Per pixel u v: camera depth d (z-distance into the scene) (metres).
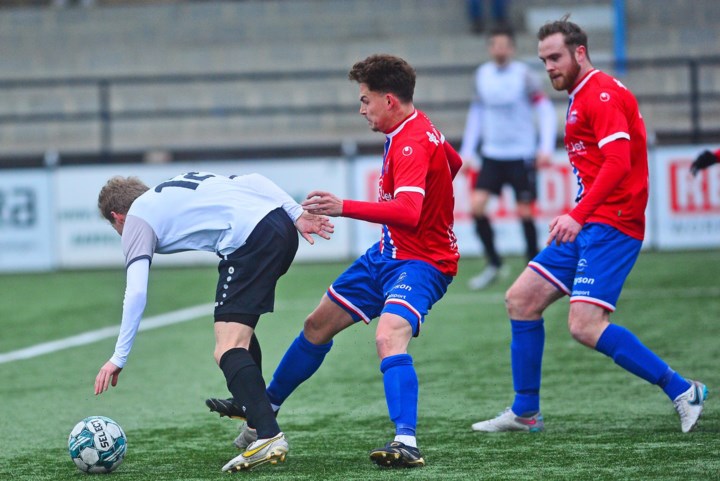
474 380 23.23
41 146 57.84
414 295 15.77
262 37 62.69
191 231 15.66
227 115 54.00
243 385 15.33
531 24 60.84
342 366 25.50
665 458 15.62
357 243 47.59
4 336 31.08
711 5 60.84
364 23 62.56
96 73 60.91
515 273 41.47
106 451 15.63
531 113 36.97
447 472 15.11
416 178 15.26
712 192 46.09
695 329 28.45
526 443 17.09
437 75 58.41
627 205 17.23
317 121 57.69
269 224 15.84
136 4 64.56
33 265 47.12
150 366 25.94
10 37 62.53
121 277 44.09
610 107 16.77
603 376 23.11
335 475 15.11
